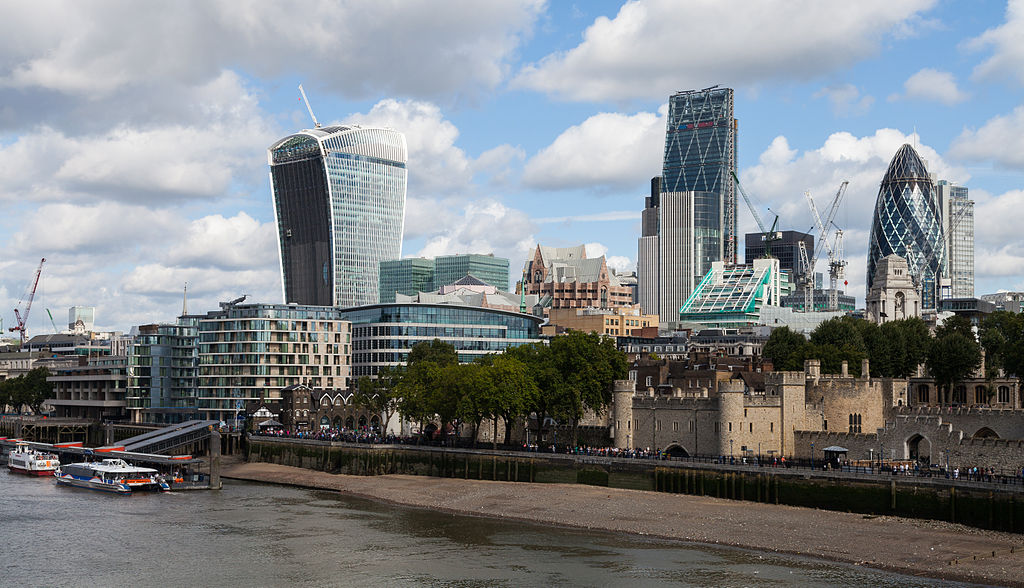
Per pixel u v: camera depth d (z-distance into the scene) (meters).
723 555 136.62
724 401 191.50
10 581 127.56
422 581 125.06
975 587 118.69
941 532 141.25
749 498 169.25
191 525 165.12
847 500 156.88
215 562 136.62
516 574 127.88
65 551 144.38
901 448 179.62
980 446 166.38
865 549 135.50
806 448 194.75
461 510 177.50
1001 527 139.75
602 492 184.00
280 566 133.88
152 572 131.38
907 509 150.25
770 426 196.00
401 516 173.12
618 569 129.75
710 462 177.00
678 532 151.00
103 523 167.88
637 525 156.75
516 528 159.25
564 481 197.25
